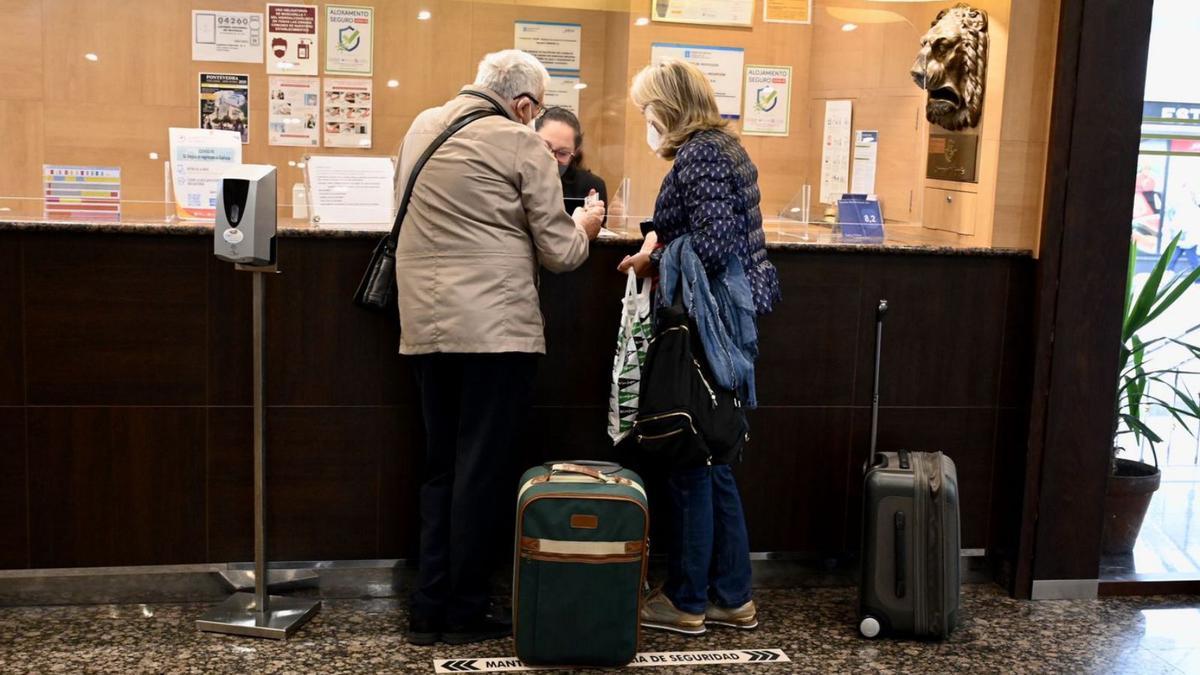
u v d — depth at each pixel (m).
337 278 3.27
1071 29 3.37
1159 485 3.94
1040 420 3.54
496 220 2.92
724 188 3.02
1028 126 3.51
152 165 4.49
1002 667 3.11
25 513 3.24
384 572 3.42
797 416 3.55
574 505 2.90
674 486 3.19
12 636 3.09
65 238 3.15
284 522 3.35
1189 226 4.00
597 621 2.94
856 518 3.63
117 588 3.31
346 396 3.32
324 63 4.52
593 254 3.38
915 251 3.52
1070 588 3.62
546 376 3.42
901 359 3.57
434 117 3.06
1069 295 3.48
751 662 3.09
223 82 4.47
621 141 4.75
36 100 4.38
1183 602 3.63
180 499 3.30
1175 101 3.90
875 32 4.42
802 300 3.49
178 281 3.21
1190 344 4.16
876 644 3.23
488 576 3.15
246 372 3.28
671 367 3.01
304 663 2.98
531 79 3.04
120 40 4.38
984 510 3.67
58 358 3.19
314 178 3.43
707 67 4.78
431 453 3.13
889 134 4.38
